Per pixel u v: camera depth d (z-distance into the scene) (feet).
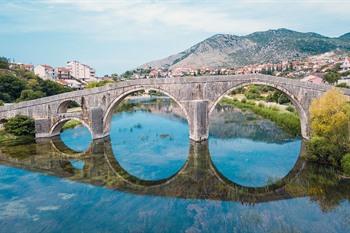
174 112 306.76
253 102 310.24
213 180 109.50
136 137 181.47
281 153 139.64
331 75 349.41
